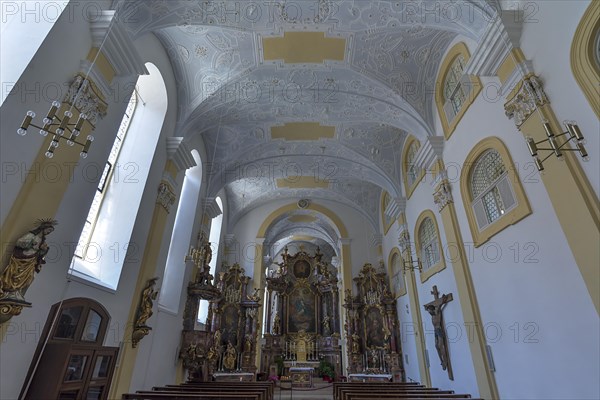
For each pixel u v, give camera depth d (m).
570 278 5.17
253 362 15.60
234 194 18.36
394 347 14.51
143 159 8.22
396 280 15.58
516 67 6.08
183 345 10.61
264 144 14.09
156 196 8.63
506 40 6.27
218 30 8.80
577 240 4.93
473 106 8.11
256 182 17.77
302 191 18.78
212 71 9.73
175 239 11.17
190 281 11.47
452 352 9.16
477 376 7.63
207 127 11.31
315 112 11.73
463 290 8.33
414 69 9.91
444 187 9.38
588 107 4.80
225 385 9.41
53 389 4.52
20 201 4.22
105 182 7.63
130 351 7.26
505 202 7.09
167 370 9.64
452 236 8.95
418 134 10.76
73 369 4.98
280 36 8.84
